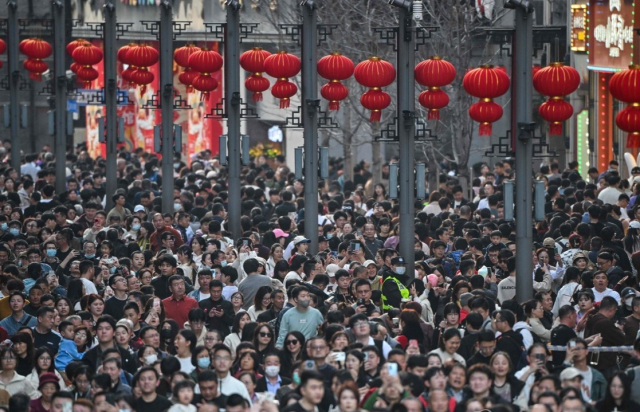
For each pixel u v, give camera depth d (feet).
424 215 217.56
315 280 158.92
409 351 126.82
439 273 162.71
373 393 110.83
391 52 291.58
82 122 488.02
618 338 134.31
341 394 104.22
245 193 254.06
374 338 131.44
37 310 151.94
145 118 445.37
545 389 109.40
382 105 178.50
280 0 333.01
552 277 171.83
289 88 195.21
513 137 159.33
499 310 131.44
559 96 156.25
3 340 144.46
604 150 298.76
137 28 436.35
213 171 305.32
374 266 166.09
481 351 124.88
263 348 131.85
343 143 314.14
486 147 337.93
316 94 195.93
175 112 444.55
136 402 114.52
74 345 136.26
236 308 154.20
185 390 110.73
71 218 230.68
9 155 404.36
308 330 142.82
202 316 141.08
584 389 121.49
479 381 111.55
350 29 288.71
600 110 298.35
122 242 193.98
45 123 464.24
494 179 271.69
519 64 154.61
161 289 165.89
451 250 198.59
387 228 201.87
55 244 188.03
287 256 191.83
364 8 289.53
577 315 147.23
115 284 155.63
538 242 194.70
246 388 117.60
